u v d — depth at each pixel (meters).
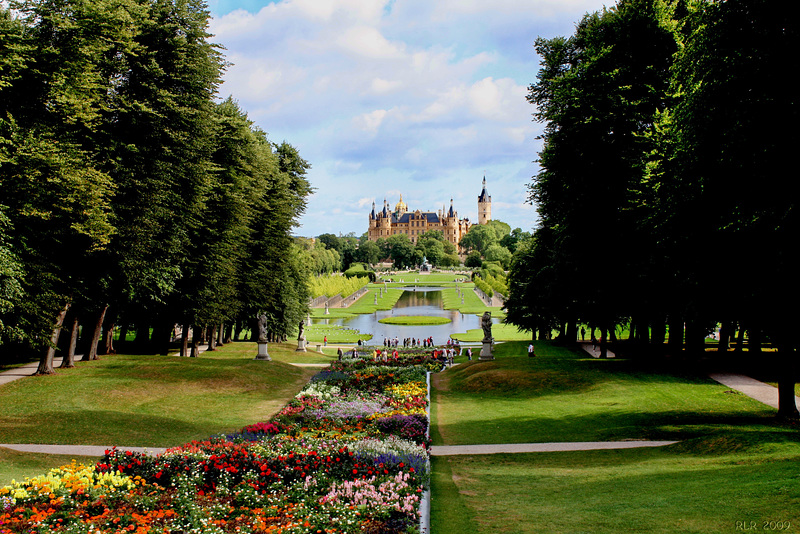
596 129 32.88
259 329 51.75
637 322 38.94
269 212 58.06
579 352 51.00
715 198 22.05
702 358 39.53
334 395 33.34
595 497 13.88
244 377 38.56
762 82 19.88
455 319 114.75
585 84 33.75
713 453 18.02
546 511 13.09
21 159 22.86
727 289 22.70
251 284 54.12
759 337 33.31
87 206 26.00
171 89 34.41
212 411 30.12
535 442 22.84
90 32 26.06
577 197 34.16
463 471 18.70
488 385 35.19
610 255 34.03
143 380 34.12
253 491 14.07
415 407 28.78
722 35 21.05
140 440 22.81
